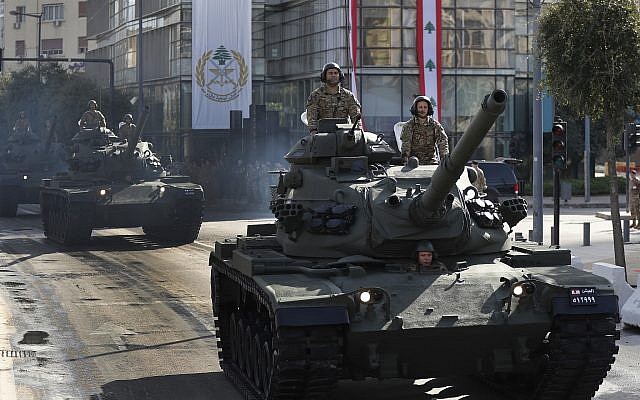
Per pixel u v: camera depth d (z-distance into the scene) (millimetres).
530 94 65812
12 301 22000
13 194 45969
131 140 34000
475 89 61750
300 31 65562
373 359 12219
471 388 14586
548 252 13961
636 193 41031
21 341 17766
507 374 14148
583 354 12516
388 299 12148
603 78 23766
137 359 16469
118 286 24266
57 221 34625
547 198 63000
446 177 12242
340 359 12047
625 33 23594
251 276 12922
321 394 12398
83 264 28578
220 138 62812
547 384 13023
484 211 14367
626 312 19250
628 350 17156
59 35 118562
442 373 12930
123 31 79000
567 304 12367
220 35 58906
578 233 38469
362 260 13258
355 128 15133
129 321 19750
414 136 16000
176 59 68000
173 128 68812
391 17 60219
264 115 54562
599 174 87438
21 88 76875
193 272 26812
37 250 32375
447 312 12273
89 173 34469
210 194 55031
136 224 33844
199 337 18266
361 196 14078
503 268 13383
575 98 24453
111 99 61156
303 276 12805
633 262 29359
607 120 24656
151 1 72000
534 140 29359
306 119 16250
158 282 24922
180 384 14781
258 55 68438
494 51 61781
